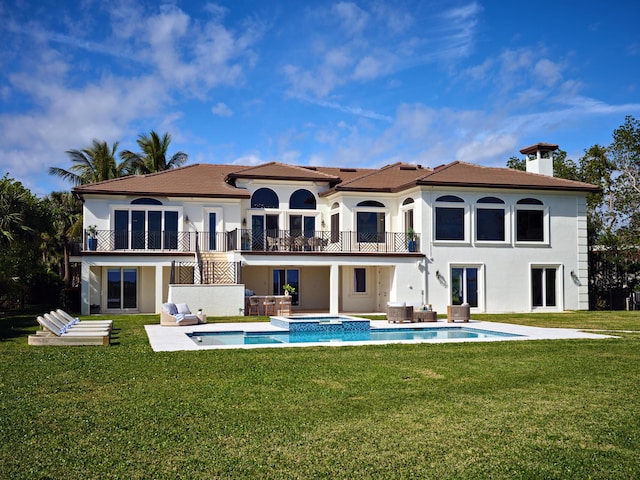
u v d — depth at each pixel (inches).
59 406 351.6
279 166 1334.9
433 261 1186.6
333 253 1144.2
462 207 1207.6
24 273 1152.8
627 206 1641.2
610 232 1482.5
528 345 631.2
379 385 418.9
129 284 1151.0
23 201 1139.3
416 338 756.0
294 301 1269.7
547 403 370.0
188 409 347.9
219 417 332.2
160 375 446.9
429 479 249.0
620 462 269.0
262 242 1245.1
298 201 1285.7
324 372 466.3
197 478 245.8
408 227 1246.9
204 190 1203.2
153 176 1275.8
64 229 1788.9
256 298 1043.3
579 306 1263.5
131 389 398.3
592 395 391.9
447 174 1222.3
